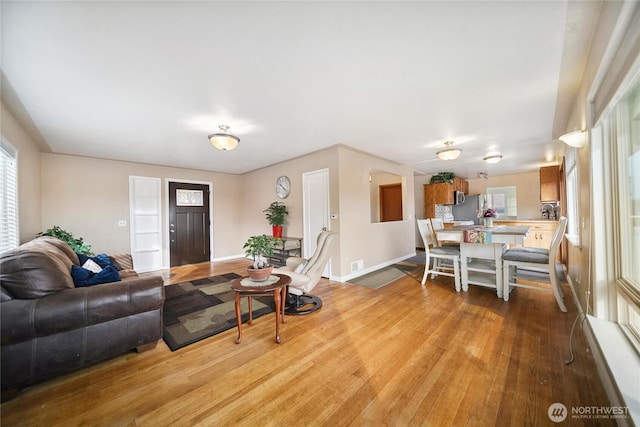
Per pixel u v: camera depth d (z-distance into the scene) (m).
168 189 5.28
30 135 3.16
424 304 2.89
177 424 1.29
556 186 5.05
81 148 3.80
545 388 1.49
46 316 1.53
